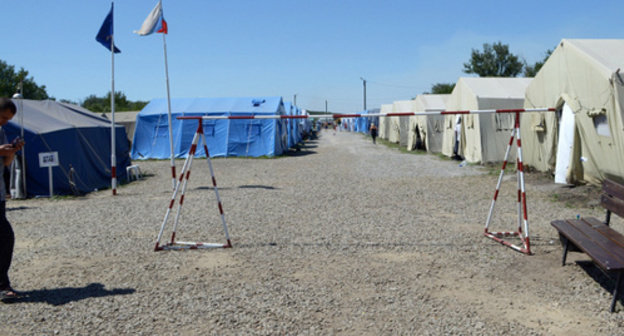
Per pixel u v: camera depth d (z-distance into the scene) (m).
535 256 5.66
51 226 7.94
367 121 55.09
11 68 46.97
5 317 4.06
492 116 17.34
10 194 11.49
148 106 26.34
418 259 5.63
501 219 7.87
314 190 11.75
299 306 4.24
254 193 11.37
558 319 3.90
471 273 5.09
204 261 5.70
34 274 5.25
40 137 11.80
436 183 12.62
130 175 15.50
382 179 13.79
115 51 11.91
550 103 12.95
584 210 8.48
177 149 24.42
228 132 24.42
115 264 5.61
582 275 4.92
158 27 11.71
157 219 8.36
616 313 3.97
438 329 3.74
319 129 91.69
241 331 3.75
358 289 4.65
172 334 3.71
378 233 6.97
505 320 3.89
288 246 6.32
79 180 12.80
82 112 16.75
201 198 10.70
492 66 51.72
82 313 4.13
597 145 10.69
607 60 10.70
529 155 14.79
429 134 24.52
